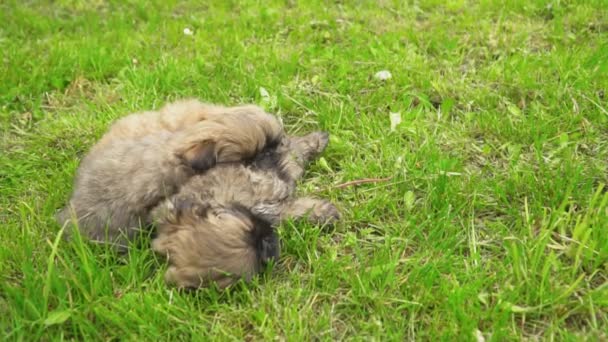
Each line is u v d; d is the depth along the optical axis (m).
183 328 1.01
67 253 1.10
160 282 1.05
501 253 1.08
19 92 1.44
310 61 1.47
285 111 1.37
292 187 1.15
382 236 1.13
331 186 1.20
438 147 1.25
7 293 1.04
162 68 1.46
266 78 1.42
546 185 1.14
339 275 1.06
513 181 1.16
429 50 1.50
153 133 1.16
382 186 1.19
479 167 1.22
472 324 0.98
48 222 1.16
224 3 1.76
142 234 1.10
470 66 1.44
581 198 1.12
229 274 1.01
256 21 1.65
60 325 1.01
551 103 1.30
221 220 1.02
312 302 1.04
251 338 1.01
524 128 1.25
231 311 1.03
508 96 1.34
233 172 1.08
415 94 1.35
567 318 1.00
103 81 1.50
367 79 1.41
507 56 1.45
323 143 1.25
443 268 1.06
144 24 1.70
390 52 1.47
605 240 1.05
